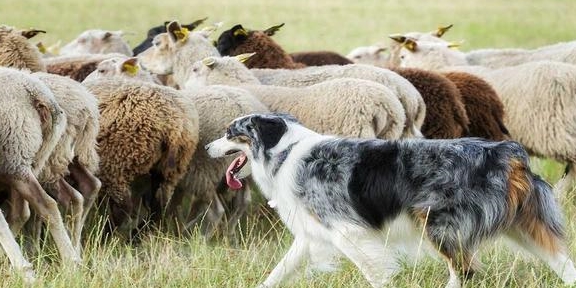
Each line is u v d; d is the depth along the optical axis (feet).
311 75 51.72
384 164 33.17
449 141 33.17
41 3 165.58
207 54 58.34
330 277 34.63
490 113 53.21
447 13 167.84
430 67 66.18
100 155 42.63
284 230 41.14
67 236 37.19
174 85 59.93
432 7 180.65
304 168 34.04
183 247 42.06
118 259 36.63
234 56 58.70
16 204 38.70
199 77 53.16
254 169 35.37
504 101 54.39
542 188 33.30
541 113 52.95
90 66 54.85
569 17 161.07
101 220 41.16
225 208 47.42
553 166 58.70
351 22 149.48
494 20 154.81
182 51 58.44
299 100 46.29
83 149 40.70
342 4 185.68
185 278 34.47
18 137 36.01
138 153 42.57
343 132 44.88
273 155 34.68
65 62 56.44
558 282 33.65
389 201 33.09
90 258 37.11
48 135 37.22
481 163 32.42
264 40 60.64
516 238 33.83
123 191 43.09
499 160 32.50
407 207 32.94
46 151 37.45
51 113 37.04
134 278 34.78
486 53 70.49
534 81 53.16
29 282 33.65
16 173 36.37
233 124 35.63
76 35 116.98
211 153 36.14
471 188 32.35
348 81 45.75
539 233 33.09
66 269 34.47
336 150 33.78
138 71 51.62
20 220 38.96
